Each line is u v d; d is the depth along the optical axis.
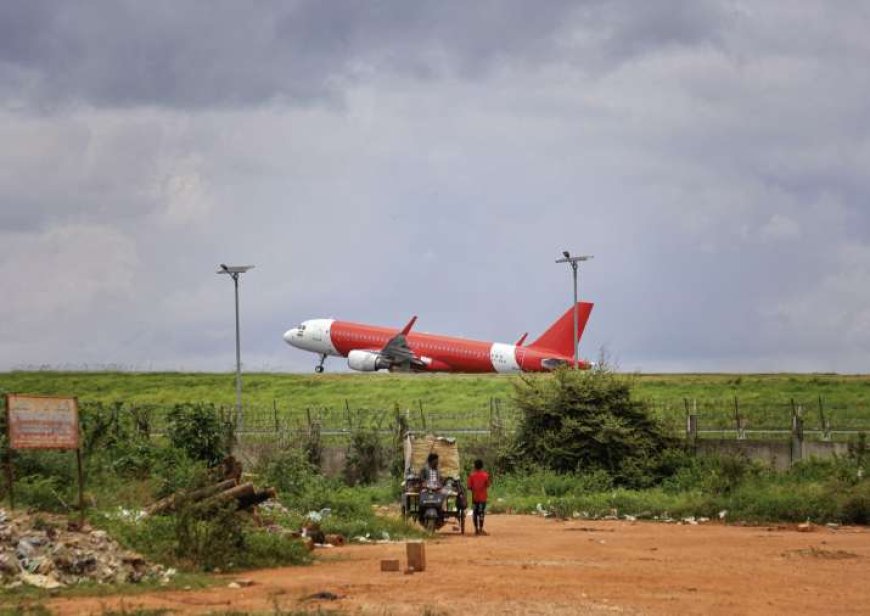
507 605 41.41
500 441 124.88
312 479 98.62
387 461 123.88
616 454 118.62
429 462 79.69
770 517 88.75
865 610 41.47
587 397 121.31
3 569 45.38
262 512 73.50
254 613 38.41
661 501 98.94
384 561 52.16
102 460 85.31
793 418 124.12
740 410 165.88
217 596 43.56
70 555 48.16
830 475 104.94
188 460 93.81
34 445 54.59
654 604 42.12
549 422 122.31
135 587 45.41
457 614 39.25
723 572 52.62
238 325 165.12
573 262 170.88
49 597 42.81
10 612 38.66
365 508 84.81
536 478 114.31
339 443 131.38
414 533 74.75
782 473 112.69
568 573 51.53
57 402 55.94
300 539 61.78
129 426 106.25
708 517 91.25
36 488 65.06
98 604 41.41
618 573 51.72
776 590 46.56
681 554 61.81
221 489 65.44
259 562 54.09
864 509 87.00
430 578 49.25
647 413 122.00
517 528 83.31
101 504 69.19
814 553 61.31
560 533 78.31
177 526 54.81
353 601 42.19
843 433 137.62
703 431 140.50
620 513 95.06
